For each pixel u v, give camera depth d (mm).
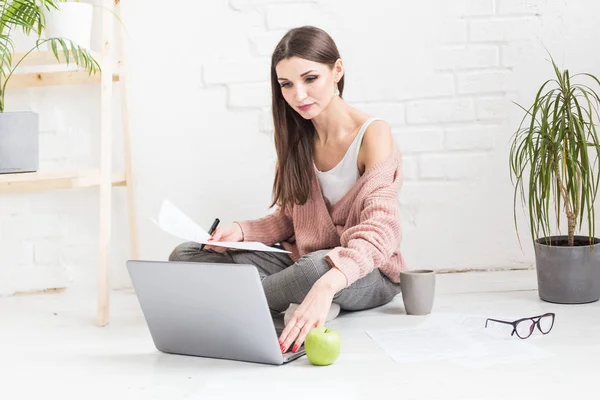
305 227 2070
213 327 1594
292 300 1831
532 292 2176
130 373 1560
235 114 2451
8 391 1477
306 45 1817
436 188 2480
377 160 1912
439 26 2439
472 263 2510
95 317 2094
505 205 2498
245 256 2090
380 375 1465
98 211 2459
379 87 2451
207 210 2473
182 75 2434
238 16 2422
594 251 2027
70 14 2102
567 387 1358
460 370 1474
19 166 2070
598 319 1849
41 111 2424
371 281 1965
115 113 2436
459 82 2457
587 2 2455
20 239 2447
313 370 1522
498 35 2449
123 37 2391
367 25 2432
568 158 2027
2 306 2285
